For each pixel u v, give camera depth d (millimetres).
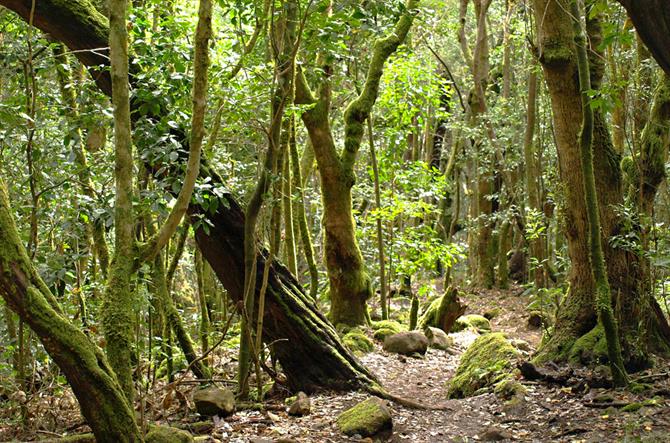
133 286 5941
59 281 6062
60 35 6262
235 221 6820
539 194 14883
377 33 6344
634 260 6859
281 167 7523
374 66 11133
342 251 11055
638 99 7551
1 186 3951
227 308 10930
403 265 13008
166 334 7406
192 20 8312
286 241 10023
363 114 11070
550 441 5324
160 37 6137
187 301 13328
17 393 5750
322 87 10766
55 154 6047
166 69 6012
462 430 5902
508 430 5707
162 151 5348
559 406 5977
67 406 6672
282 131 7312
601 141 6988
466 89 22516
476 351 7863
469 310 16500
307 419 6133
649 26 3957
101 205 5598
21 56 5953
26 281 3824
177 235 8891
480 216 18453
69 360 3898
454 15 22969
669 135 7156
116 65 4223
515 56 18547
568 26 6859
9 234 3832
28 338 6266
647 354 6617
